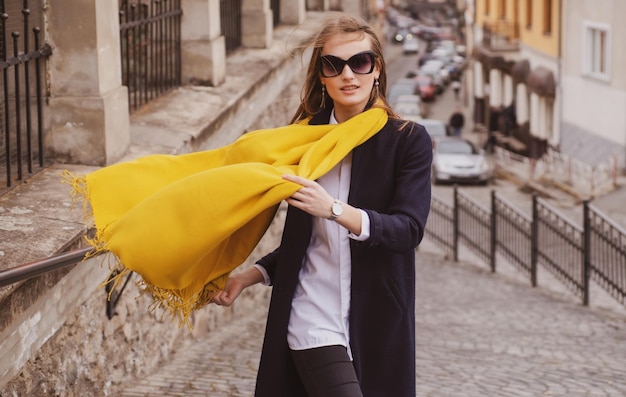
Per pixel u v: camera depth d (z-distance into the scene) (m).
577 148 31.17
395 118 3.29
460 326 10.79
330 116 3.40
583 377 7.70
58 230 4.92
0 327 4.19
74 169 6.48
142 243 3.07
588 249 12.59
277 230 13.47
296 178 3.04
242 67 12.08
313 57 3.40
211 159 3.39
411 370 3.29
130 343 6.81
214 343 8.67
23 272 3.50
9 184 5.71
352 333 3.23
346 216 3.06
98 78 6.63
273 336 3.29
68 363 5.53
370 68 3.27
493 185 29.02
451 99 56.75
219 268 3.32
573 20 31.11
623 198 23.97
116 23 7.08
